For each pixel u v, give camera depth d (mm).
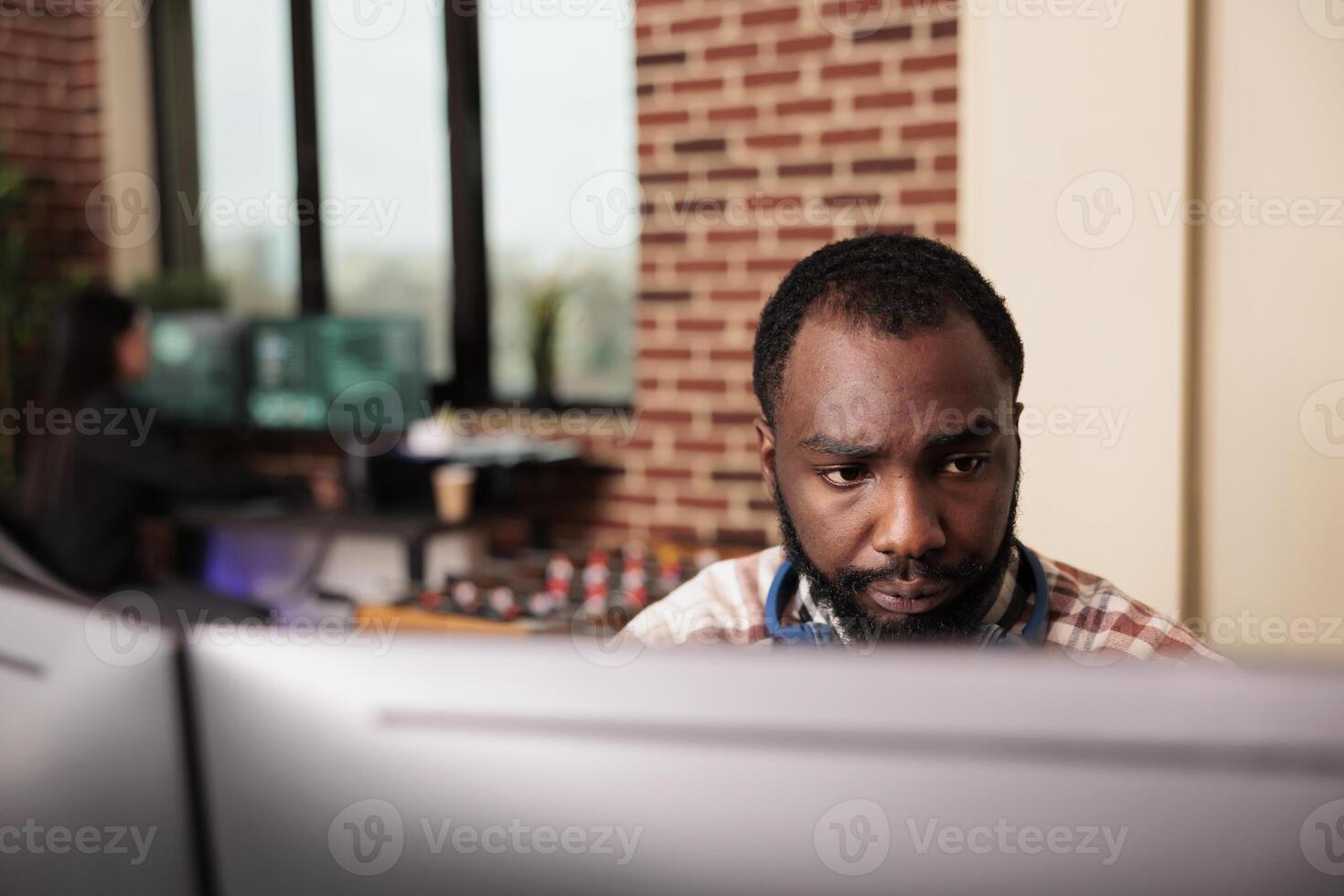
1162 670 447
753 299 3277
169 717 561
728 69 3248
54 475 3244
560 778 500
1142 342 2211
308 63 4020
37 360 4336
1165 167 2172
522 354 3855
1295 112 2137
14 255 4176
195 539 3959
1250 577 2234
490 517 3416
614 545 3529
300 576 3707
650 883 492
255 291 4273
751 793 479
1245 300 2195
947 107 2990
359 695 527
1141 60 2164
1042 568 899
